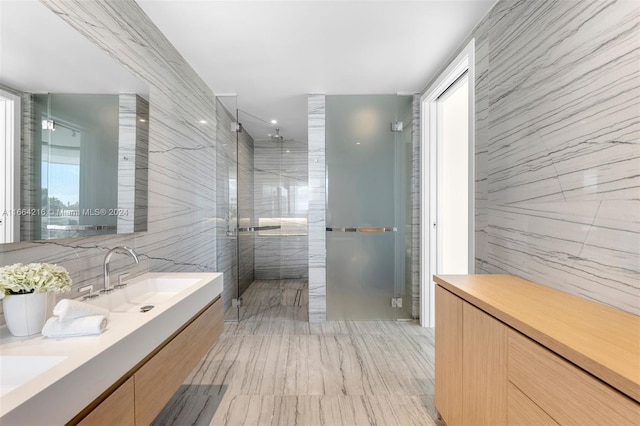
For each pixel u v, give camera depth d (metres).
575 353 0.77
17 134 1.10
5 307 1.01
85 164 1.43
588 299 1.21
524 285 1.46
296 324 3.28
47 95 1.22
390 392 2.01
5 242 1.06
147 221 1.97
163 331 1.23
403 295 3.38
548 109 1.41
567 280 1.31
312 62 2.61
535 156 1.50
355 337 2.92
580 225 1.24
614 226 1.09
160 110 2.15
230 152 3.50
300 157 4.77
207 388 2.06
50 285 1.06
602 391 0.70
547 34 1.42
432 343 2.78
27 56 1.14
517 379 1.01
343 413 1.80
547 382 0.87
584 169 1.21
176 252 2.45
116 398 0.94
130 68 1.79
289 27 2.10
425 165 3.16
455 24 2.08
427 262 3.17
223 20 2.02
